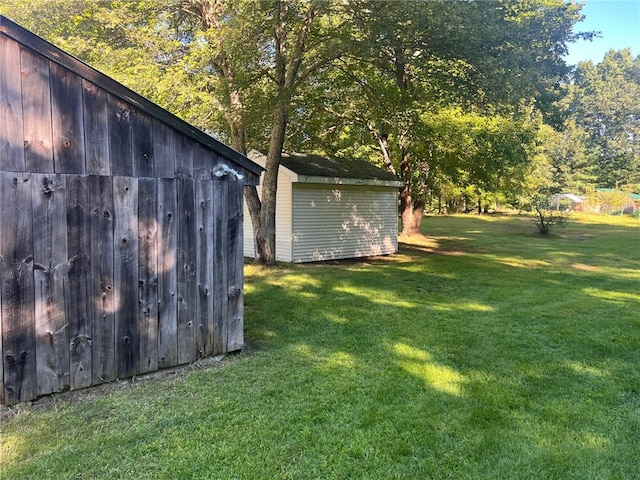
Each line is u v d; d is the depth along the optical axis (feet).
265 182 31.48
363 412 9.86
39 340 9.75
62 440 8.45
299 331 16.29
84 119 10.21
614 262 35.17
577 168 145.07
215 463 7.83
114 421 9.23
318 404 10.24
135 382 11.19
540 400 10.63
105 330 10.73
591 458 8.18
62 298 10.03
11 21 8.96
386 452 8.27
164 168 11.61
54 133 9.80
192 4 28.55
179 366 12.19
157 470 7.59
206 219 12.59
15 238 9.37
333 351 14.03
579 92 144.97
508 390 11.16
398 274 29.22
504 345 14.76
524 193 91.91
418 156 46.93
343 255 37.65
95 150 10.41
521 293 23.39
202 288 12.60
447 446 8.50
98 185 10.48
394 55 25.81
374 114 32.96
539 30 26.73
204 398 10.45
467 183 49.14
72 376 10.25
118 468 7.61
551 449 8.46
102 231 10.59
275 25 23.59
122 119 10.80
